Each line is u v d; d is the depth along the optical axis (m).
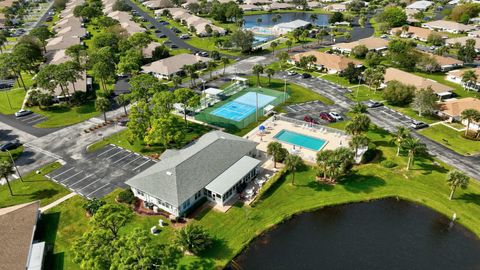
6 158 90.38
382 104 117.19
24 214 65.81
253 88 134.25
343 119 106.88
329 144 94.12
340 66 145.50
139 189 72.56
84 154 92.06
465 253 61.59
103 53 144.88
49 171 85.12
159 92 101.56
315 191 76.69
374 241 64.56
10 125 108.94
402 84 116.44
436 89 121.25
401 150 89.25
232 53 179.62
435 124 102.88
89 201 71.00
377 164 84.50
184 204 69.81
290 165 75.12
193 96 100.75
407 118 107.06
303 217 70.12
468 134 96.06
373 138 95.88
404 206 72.31
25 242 60.16
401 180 79.00
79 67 137.62
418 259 60.66
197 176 74.06
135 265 46.47
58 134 102.75
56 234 65.88
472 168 81.81
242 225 67.75
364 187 77.44
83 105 122.25
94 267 48.09
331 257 61.38
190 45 195.38
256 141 96.62
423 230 66.62
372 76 125.38
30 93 121.25
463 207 70.62
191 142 96.31
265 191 76.12
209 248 62.59
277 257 61.41
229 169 78.44
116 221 57.25
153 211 71.12
